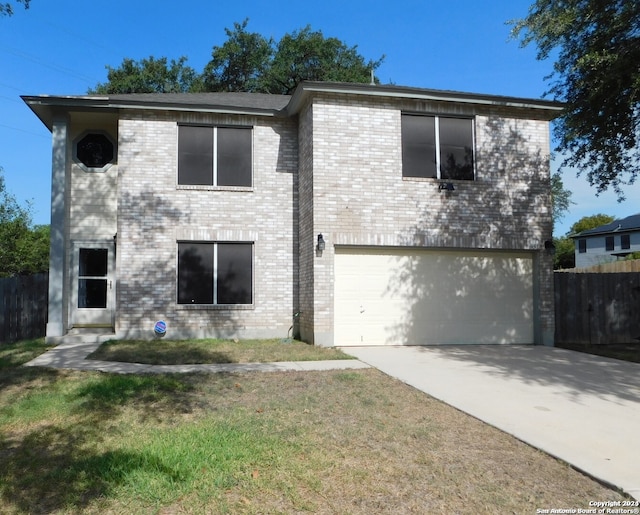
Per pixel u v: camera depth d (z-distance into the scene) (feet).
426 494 13.14
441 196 40.81
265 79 110.22
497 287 42.39
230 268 43.21
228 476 13.80
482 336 41.75
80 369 27.91
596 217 202.28
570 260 177.06
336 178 39.09
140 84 118.62
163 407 20.48
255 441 16.48
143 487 13.03
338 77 107.45
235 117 43.73
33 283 45.27
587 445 16.65
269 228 43.65
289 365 30.30
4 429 17.90
